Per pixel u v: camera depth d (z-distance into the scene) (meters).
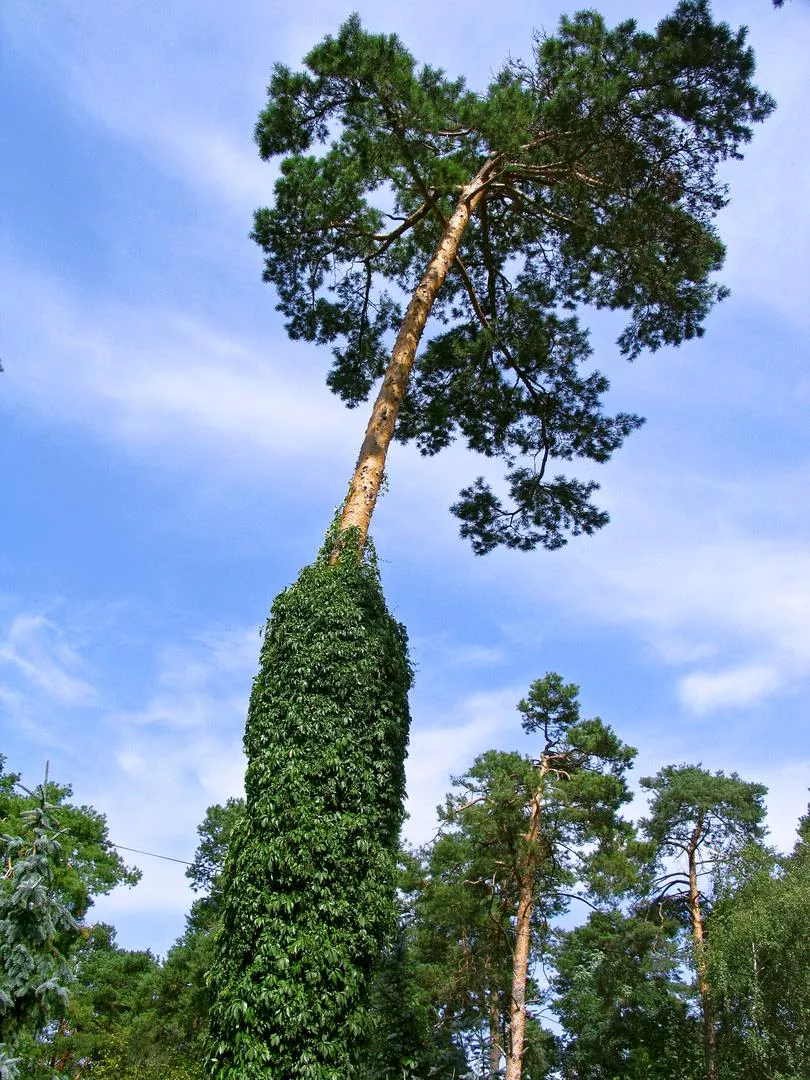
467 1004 25.95
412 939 26.92
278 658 10.70
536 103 14.61
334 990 8.67
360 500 12.49
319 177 15.63
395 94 13.92
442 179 14.70
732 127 14.54
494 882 24.47
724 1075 23.02
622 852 27.05
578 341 17.89
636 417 18.14
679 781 32.16
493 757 26.44
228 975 8.82
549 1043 29.69
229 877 9.51
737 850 25.42
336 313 17.97
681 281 16.19
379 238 16.64
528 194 17.02
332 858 9.23
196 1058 29.94
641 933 27.92
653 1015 28.94
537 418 18.67
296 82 14.80
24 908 11.66
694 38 14.00
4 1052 10.71
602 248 16.52
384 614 11.46
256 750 10.13
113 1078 27.06
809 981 19.95
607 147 15.00
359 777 9.88
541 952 27.66
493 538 19.39
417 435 18.88
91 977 36.69
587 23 14.48
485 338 17.33
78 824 26.28
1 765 24.78
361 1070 8.88
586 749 26.02
